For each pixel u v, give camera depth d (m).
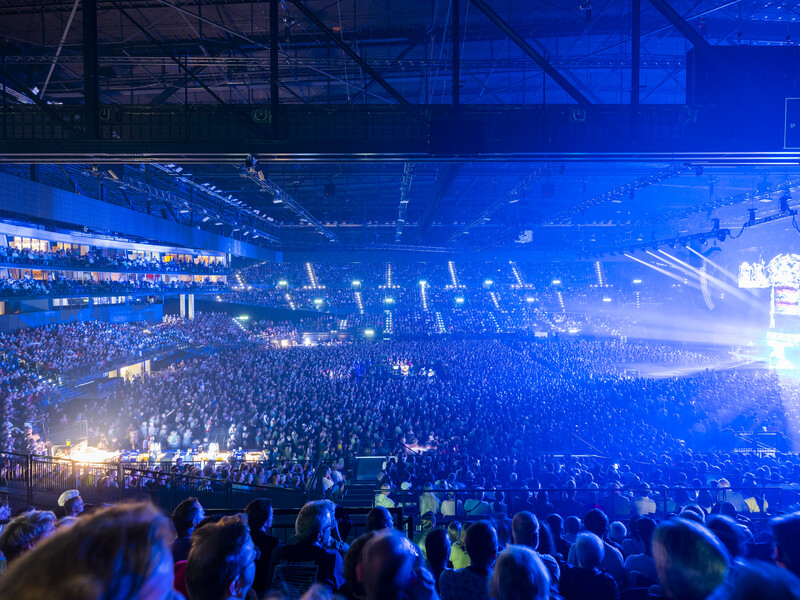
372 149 13.45
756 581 1.69
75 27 20.70
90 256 37.44
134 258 45.09
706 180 42.09
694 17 18.03
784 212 34.53
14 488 14.09
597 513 6.87
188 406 29.14
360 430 24.09
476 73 24.06
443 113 13.25
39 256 31.70
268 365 40.62
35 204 29.30
